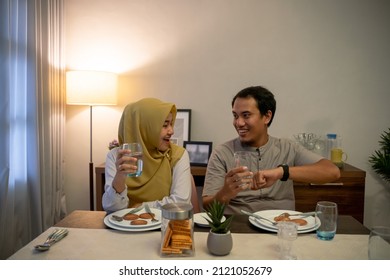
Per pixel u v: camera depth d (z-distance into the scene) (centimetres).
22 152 219
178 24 285
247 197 165
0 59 189
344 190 242
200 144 277
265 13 280
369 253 90
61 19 274
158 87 290
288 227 99
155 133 155
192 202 172
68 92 259
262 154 172
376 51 278
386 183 285
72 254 97
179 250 96
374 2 275
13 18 206
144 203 149
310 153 173
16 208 218
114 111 293
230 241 96
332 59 280
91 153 280
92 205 280
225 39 284
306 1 278
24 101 218
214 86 288
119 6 286
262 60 283
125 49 289
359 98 282
